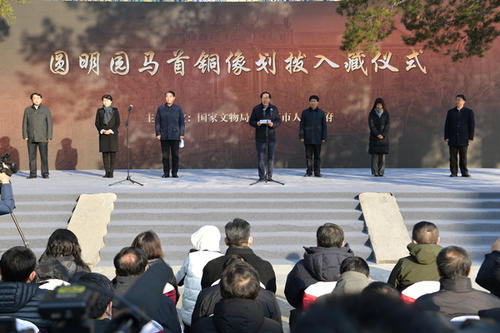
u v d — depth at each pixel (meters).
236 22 12.72
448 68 12.72
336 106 12.85
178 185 8.84
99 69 12.63
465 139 10.17
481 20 9.21
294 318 3.44
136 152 12.76
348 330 0.49
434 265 3.56
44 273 3.20
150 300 1.02
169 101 10.14
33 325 2.17
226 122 12.84
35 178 10.24
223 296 2.05
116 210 7.34
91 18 12.57
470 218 7.23
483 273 3.14
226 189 8.12
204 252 3.69
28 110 10.15
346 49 9.94
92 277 2.22
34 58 12.49
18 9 12.42
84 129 12.66
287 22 12.71
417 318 0.51
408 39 9.83
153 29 12.67
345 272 2.72
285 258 6.50
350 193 7.71
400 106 12.82
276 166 12.93
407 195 7.70
